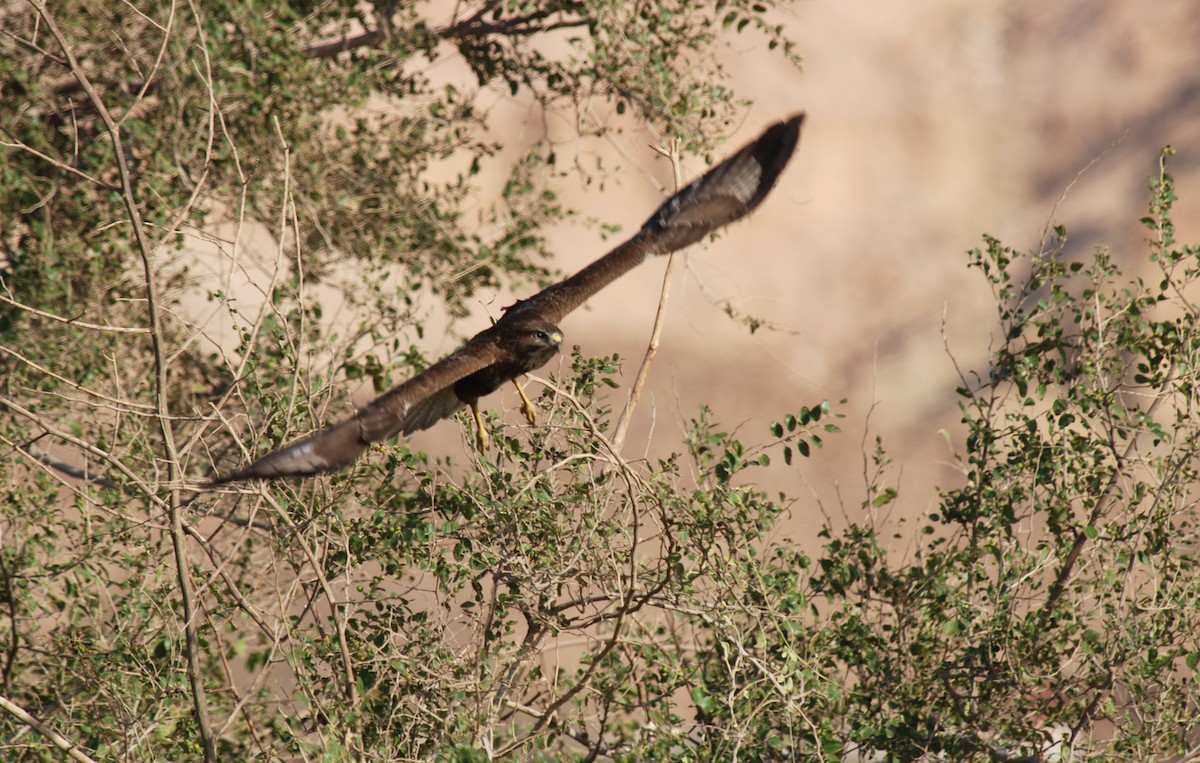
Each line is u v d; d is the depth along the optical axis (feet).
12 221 84.79
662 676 58.85
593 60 92.32
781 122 49.78
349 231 96.63
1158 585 61.16
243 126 91.66
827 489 187.21
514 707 58.23
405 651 56.08
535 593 56.80
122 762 54.95
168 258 84.84
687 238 48.88
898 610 62.39
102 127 84.69
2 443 62.03
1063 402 62.44
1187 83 291.99
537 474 58.54
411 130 100.68
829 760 53.67
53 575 62.08
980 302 256.93
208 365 82.89
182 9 84.48
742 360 222.48
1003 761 58.75
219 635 55.31
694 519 56.80
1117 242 258.78
